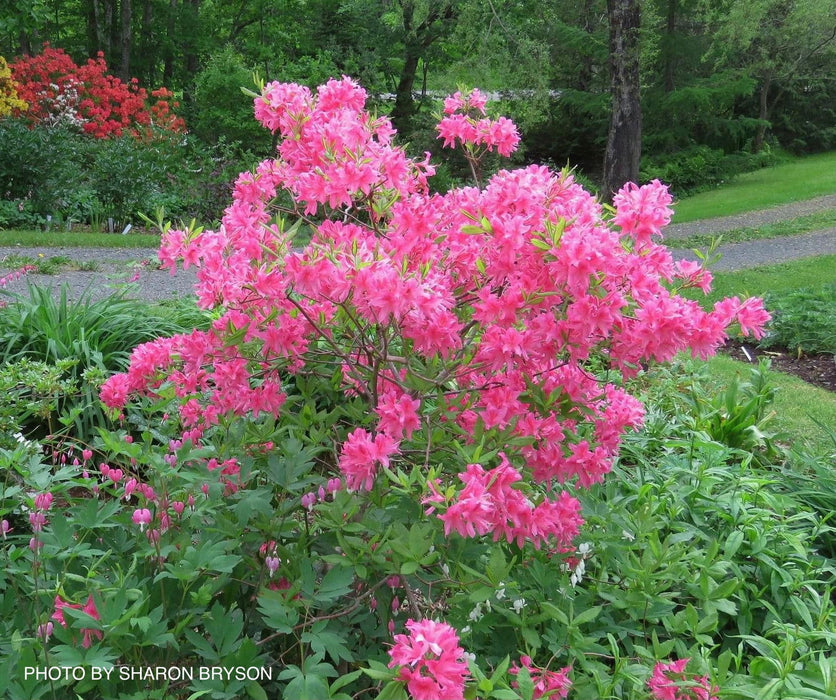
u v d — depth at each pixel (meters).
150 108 19.81
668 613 2.72
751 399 4.96
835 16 27.73
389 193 2.79
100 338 5.06
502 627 2.56
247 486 2.85
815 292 8.95
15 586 2.33
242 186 2.94
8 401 3.25
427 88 23.73
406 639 1.88
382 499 2.51
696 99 23.64
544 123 26.50
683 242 15.76
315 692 1.88
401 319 2.45
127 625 1.91
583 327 2.38
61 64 18.30
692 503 3.63
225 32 29.34
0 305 5.23
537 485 3.06
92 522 2.30
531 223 2.52
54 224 13.54
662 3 23.48
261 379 2.99
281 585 2.46
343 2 23.92
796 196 21.56
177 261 2.65
